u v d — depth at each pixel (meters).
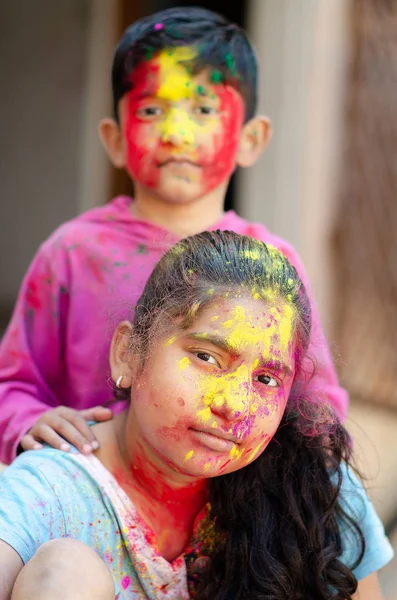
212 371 1.44
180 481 1.57
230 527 1.64
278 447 1.68
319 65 4.41
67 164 5.66
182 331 1.45
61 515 1.47
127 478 1.60
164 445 1.44
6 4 5.61
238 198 4.80
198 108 2.21
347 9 4.36
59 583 1.27
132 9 5.27
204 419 1.41
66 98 5.57
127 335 1.59
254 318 1.45
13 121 5.77
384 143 4.42
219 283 1.47
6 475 1.51
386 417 4.43
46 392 2.28
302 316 1.56
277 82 4.49
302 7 4.38
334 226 4.54
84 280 2.24
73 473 1.53
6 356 2.27
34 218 5.86
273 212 4.58
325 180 4.51
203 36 2.21
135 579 1.56
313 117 4.45
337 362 1.94
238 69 2.25
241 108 2.29
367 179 4.48
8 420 2.04
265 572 1.61
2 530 1.38
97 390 2.21
